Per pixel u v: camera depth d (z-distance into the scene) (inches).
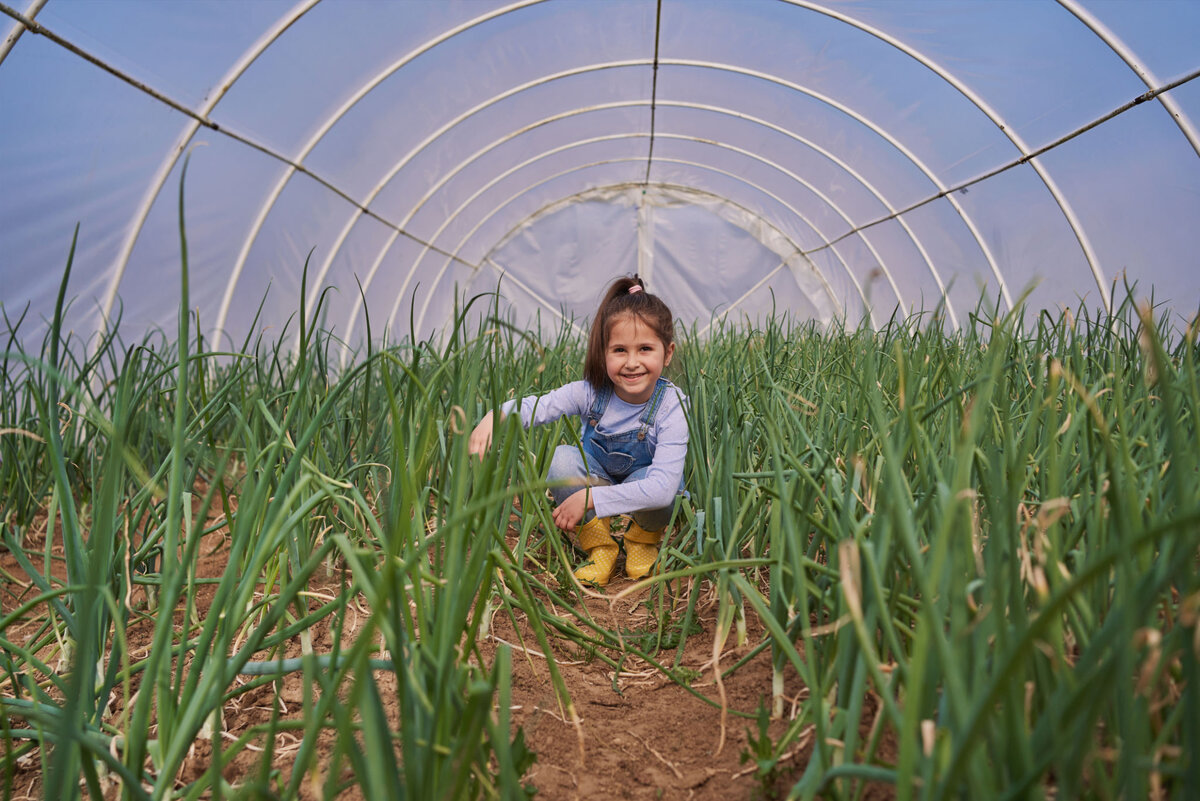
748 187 413.4
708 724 46.7
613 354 77.5
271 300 240.7
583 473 80.5
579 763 43.3
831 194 352.8
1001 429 49.2
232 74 176.6
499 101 283.6
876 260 360.5
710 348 111.3
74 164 150.6
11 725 41.4
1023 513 44.6
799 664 34.4
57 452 39.3
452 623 29.7
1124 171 191.3
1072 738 25.0
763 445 75.7
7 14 121.5
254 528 49.8
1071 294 228.2
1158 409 41.8
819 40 243.3
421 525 41.2
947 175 265.6
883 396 61.9
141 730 31.0
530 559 73.5
